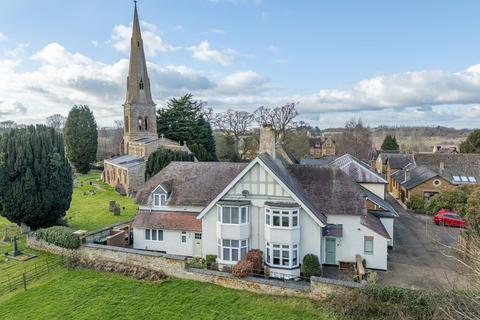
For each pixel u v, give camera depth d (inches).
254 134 3245.6
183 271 879.1
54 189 1242.6
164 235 1093.1
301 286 766.5
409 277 887.7
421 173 1902.1
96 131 3417.8
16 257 1046.4
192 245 1062.4
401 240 1219.9
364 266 953.5
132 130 2736.2
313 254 917.2
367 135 4227.4
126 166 2159.2
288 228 892.0
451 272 914.1
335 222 977.5
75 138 3257.9
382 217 1137.4
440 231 1337.4
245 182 956.6
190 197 1118.4
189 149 2321.6
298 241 915.4
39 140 1219.9
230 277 826.2
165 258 897.5
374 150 4077.3
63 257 1025.5
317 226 916.0
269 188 939.3
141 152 2474.2
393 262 1000.9
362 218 983.6
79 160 3294.8
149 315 729.0
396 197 2117.4
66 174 1299.2
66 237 1035.3
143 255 927.7
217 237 970.1
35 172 1203.9
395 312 651.5
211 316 716.0
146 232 1112.2
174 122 2933.1
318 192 1024.2
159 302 778.2
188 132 2888.8
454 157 2146.9
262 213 951.6
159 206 1133.7
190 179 1183.6
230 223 943.0
